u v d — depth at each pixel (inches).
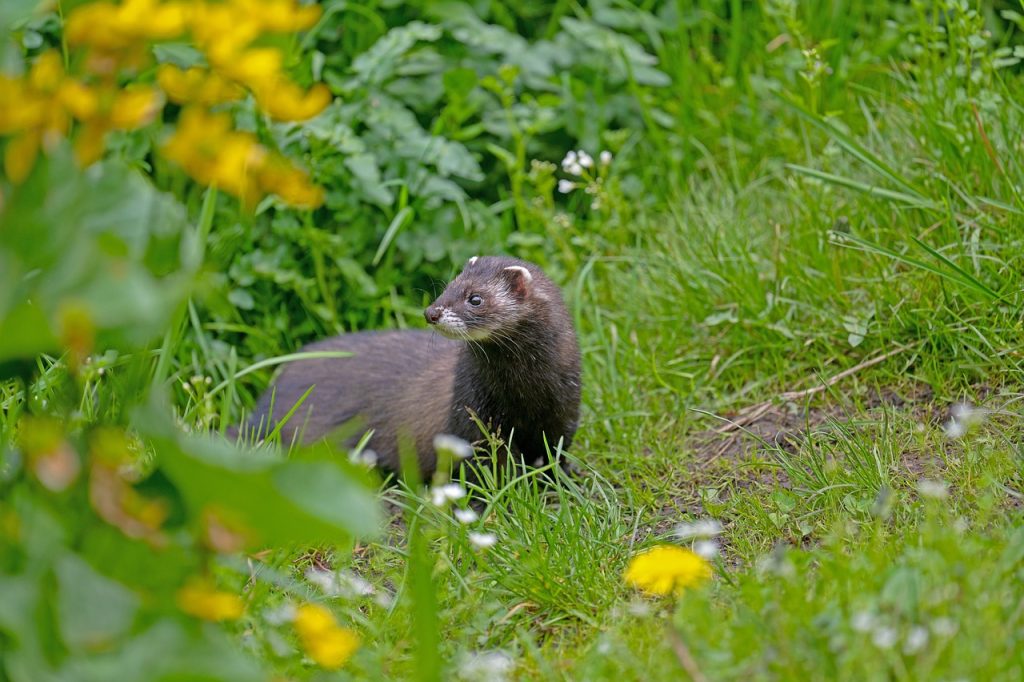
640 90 580.1
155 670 197.8
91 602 199.5
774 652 231.1
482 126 544.7
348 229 516.4
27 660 191.6
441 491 324.5
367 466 390.0
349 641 233.8
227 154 222.4
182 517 214.8
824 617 235.5
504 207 547.8
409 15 574.9
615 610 288.7
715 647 243.1
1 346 189.8
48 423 214.1
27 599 195.3
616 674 249.9
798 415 424.5
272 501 196.2
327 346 479.8
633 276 504.7
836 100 558.9
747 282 467.2
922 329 426.6
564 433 421.7
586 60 582.2
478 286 406.3
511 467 419.8
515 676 267.7
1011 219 426.3
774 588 261.4
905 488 346.9
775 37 579.2
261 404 472.1
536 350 407.8
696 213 526.9
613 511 353.4
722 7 621.0
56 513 209.0
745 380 453.7
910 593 237.9
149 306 188.5
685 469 401.7
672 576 268.7
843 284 455.5
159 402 213.6
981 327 409.1
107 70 211.2
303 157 494.3
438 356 447.2
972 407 391.9
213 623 234.7
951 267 405.4
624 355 465.7
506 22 595.8
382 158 523.2
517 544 326.0
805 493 351.3
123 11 205.9
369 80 521.3
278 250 504.1
